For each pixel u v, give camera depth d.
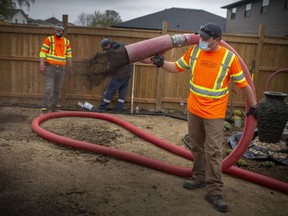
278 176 5.34
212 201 3.94
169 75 9.45
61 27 7.73
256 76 9.37
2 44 9.12
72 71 4.18
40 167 4.55
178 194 4.19
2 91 9.44
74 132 6.71
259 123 6.48
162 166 4.87
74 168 4.70
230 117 8.92
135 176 4.65
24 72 9.33
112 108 9.53
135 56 3.98
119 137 6.59
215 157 3.84
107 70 4.00
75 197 3.84
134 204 3.83
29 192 3.84
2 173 4.22
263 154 6.03
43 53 7.73
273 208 4.09
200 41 3.67
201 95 3.80
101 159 5.15
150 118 8.66
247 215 3.84
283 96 6.34
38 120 6.89
